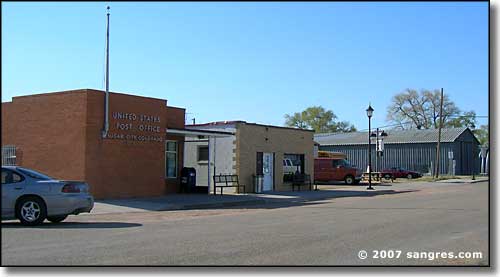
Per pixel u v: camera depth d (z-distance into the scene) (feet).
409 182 155.33
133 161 80.43
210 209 70.69
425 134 219.41
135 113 81.05
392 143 219.20
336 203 79.92
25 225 47.55
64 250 34.37
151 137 83.20
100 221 53.62
